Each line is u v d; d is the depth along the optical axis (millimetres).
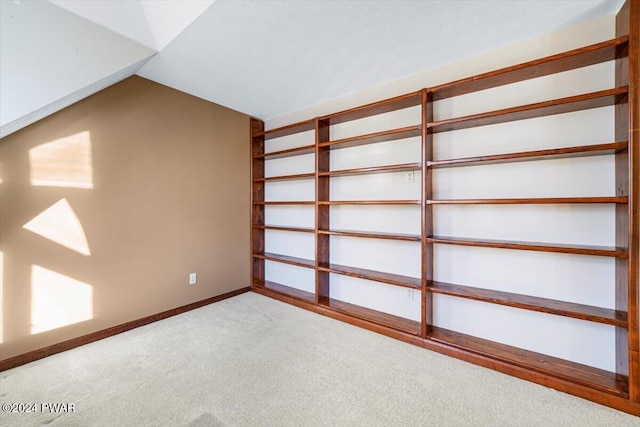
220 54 2227
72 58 1811
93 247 2400
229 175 3543
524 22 1857
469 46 2143
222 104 3395
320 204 3025
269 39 2012
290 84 2803
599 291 1834
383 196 2820
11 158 2008
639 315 1538
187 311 3072
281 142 3770
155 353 2197
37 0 1680
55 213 2201
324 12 1741
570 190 1925
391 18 1798
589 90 1852
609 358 1818
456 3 1674
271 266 3934
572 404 1633
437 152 2436
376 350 2248
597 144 1783
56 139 2195
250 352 2215
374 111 2756
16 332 2033
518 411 1583
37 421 1498
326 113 3279
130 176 2627
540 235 2031
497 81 2072
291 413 1566
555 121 1970
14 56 1625
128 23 1989
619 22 1723
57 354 2178
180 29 1910
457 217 2354
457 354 2125
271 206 3914
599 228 1836
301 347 2293
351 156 3039
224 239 3484
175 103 2961
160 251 2857
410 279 2537
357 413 1569
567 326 1948
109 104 2477
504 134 2156
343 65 2424
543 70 1908
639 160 1525
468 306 2324
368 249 2930
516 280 2119
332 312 2895
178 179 3004
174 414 1553
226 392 1738
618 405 1580
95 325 2410
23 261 2062
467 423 1499
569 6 1706
